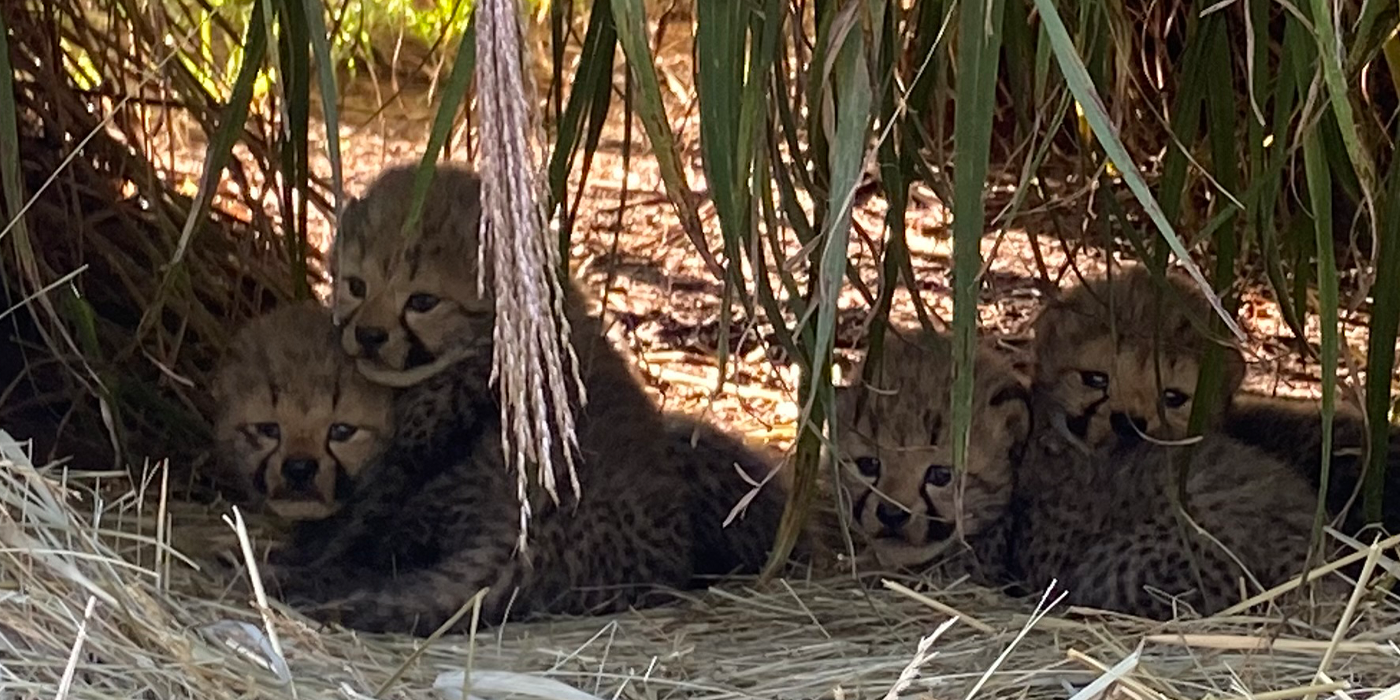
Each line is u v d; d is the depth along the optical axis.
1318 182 0.99
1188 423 1.21
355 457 1.29
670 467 1.30
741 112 1.00
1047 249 1.96
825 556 1.32
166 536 1.23
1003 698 1.05
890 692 1.00
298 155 1.24
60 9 1.52
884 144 1.14
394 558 1.27
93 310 1.50
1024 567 1.29
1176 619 1.15
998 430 1.29
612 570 1.24
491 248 1.17
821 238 1.05
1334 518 1.25
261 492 1.30
